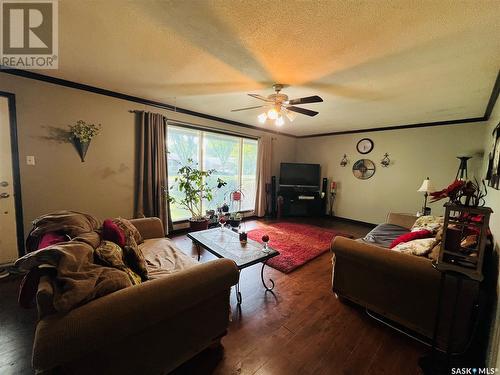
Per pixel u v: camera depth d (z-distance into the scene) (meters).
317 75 2.22
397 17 1.35
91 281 0.98
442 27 1.43
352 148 5.16
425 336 1.60
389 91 2.59
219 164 4.62
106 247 1.36
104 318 0.90
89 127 2.75
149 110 3.34
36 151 2.51
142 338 1.09
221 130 4.38
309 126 4.83
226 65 2.08
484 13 1.29
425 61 1.88
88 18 1.47
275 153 5.66
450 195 1.33
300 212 5.71
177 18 1.45
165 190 3.50
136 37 1.67
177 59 2.00
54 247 1.02
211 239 2.41
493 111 2.79
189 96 3.07
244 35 1.60
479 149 3.63
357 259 1.80
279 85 2.48
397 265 1.58
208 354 1.45
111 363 1.00
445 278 1.44
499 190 1.74
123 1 1.30
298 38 1.61
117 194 3.15
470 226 1.25
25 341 1.48
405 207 4.42
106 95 2.94
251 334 1.63
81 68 2.26
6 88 2.30
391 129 4.54
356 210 5.11
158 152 3.39
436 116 3.64
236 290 2.05
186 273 1.22
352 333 1.67
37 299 0.85
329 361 1.42
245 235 2.36
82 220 1.67
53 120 2.58
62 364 0.84
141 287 1.06
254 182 5.44
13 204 2.41
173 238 3.65
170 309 1.10
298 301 2.05
